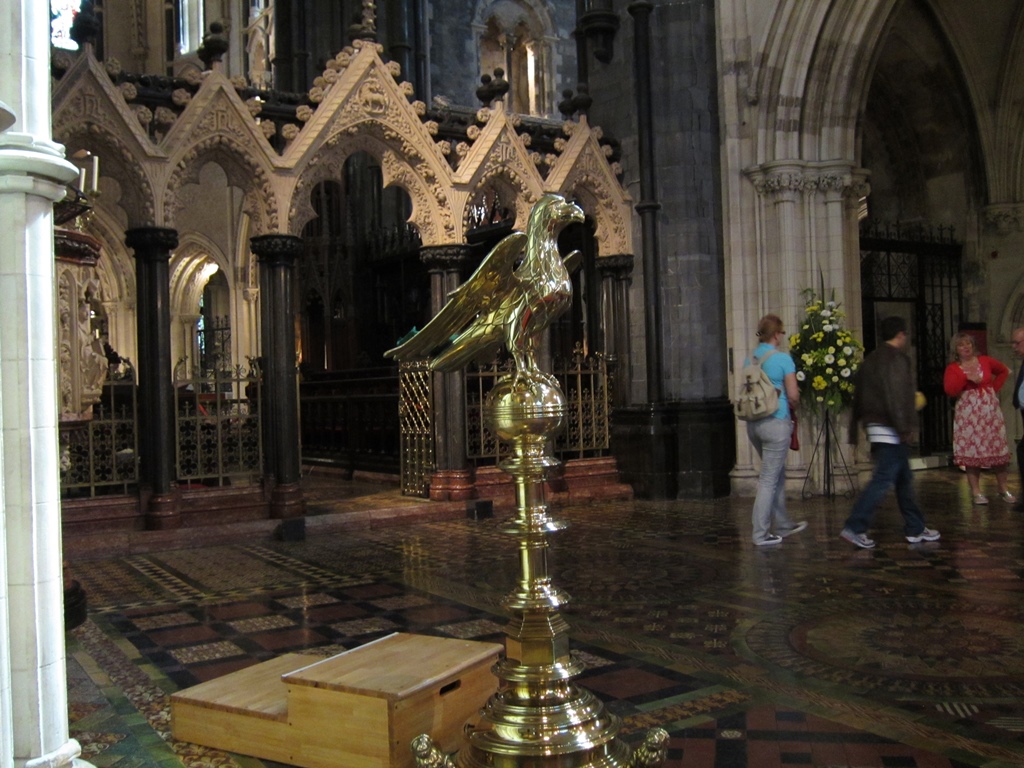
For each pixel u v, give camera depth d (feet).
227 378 33.22
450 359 10.94
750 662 16.11
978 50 50.44
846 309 39.63
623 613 19.75
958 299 52.70
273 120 34.71
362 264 60.54
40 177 10.80
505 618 19.62
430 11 71.41
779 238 38.34
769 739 12.62
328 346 61.21
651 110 40.09
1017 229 51.08
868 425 26.48
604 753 10.10
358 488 43.70
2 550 9.85
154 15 95.91
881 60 52.24
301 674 12.19
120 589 23.86
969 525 29.89
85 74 30.12
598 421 40.96
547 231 10.84
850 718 13.35
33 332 10.71
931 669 15.51
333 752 11.76
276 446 33.24
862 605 19.88
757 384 26.86
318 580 24.31
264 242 33.50
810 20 37.50
